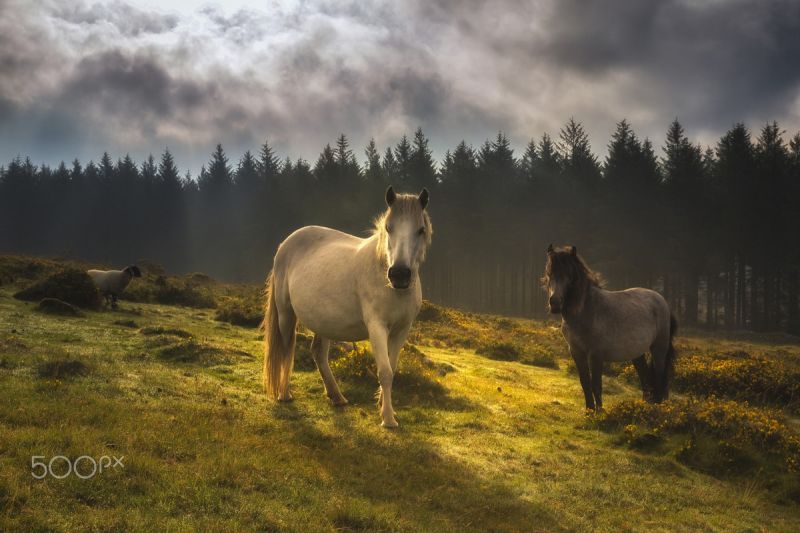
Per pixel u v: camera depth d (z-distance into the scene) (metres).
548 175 49.81
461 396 7.41
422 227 4.92
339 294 5.57
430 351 13.20
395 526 3.13
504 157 56.53
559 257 6.75
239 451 3.94
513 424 6.38
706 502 4.53
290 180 66.06
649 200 42.75
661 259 41.06
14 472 2.91
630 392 10.31
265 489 3.38
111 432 3.85
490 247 48.84
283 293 6.43
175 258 78.31
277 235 60.34
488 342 15.85
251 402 5.85
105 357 6.88
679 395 10.66
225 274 68.94
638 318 7.23
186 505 2.95
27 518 2.50
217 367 7.47
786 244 38.88
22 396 4.61
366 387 7.18
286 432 4.86
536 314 45.72
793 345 28.19
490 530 3.43
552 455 5.32
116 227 80.12
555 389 9.90
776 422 6.34
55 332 8.46
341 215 56.00
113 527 2.56
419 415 6.17
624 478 4.88
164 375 6.36
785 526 4.19
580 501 4.20
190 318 13.58
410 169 57.59
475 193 50.97
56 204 89.56
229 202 79.69
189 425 4.44
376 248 5.22
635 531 3.75
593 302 6.90
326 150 63.31
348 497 3.46
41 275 17.84
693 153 44.25
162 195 81.56
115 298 13.29
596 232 43.06
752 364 11.48
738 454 5.63
